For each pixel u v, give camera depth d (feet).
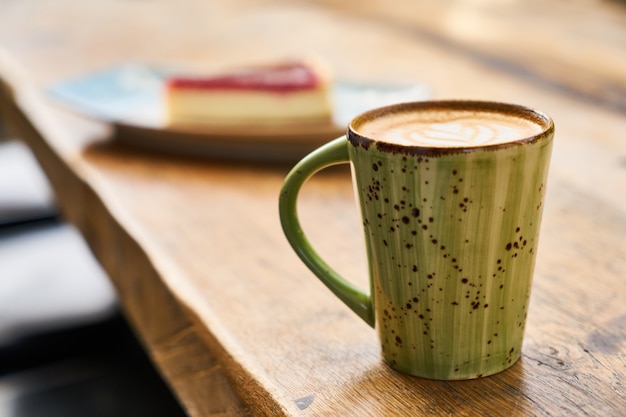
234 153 3.04
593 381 1.88
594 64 3.84
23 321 3.89
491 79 3.71
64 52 4.85
